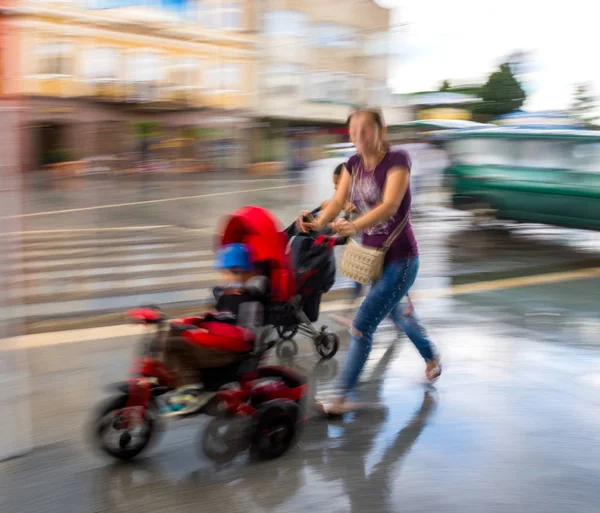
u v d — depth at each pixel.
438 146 12.73
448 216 12.22
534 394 4.39
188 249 9.15
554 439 3.76
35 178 13.86
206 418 3.89
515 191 10.91
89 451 3.48
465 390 4.45
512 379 4.65
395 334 5.63
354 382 4.00
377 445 3.66
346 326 5.88
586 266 8.93
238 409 3.44
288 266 3.92
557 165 10.69
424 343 4.50
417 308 6.41
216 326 3.40
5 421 3.76
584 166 10.41
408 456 3.54
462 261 8.93
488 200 11.27
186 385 3.36
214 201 12.47
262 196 12.80
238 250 3.78
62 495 3.09
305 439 3.71
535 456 3.56
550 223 10.64
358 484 3.26
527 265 8.73
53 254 8.49
